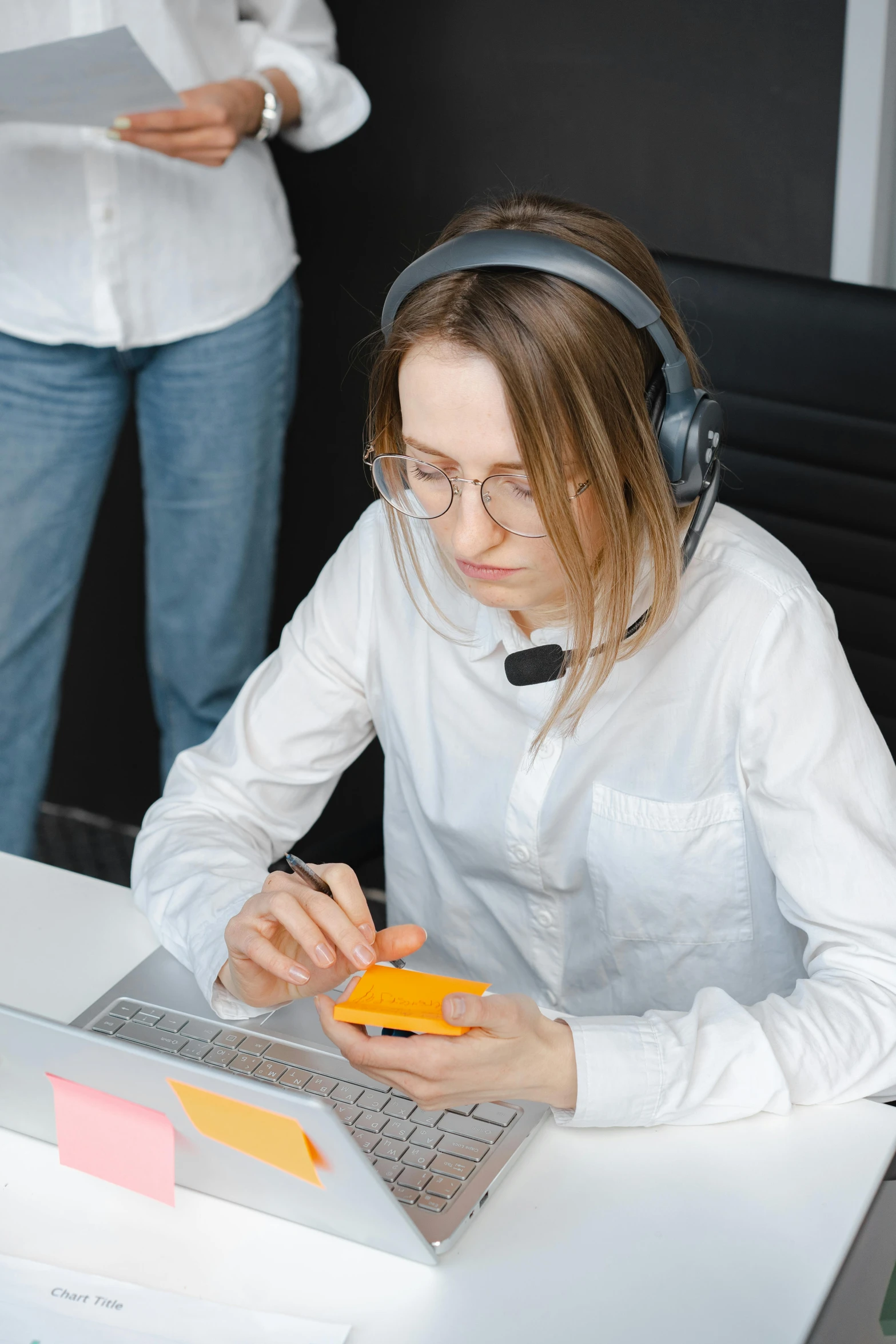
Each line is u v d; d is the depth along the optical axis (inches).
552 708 46.7
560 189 87.1
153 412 86.0
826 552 59.2
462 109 87.7
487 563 39.7
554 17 83.3
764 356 57.7
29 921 46.5
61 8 72.8
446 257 37.5
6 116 68.2
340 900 39.8
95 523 101.5
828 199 80.4
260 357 85.0
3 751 90.1
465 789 50.5
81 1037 32.2
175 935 43.9
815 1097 38.3
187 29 76.0
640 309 37.0
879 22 75.0
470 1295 32.4
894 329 55.4
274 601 104.7
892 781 45.0
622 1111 36.9
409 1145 36.5
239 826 51.7
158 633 93.7
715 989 40.6
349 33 88.7
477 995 35.7
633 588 40.6
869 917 42.6
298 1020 41.3
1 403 81.8
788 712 44.7
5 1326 31.4
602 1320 31.8
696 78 81.0
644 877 48.9
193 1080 31.2
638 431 38.6
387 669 51.6
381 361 40.5
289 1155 31.8
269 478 89.2
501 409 36.4
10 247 77.5
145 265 79.1
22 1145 37.4
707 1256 33.5
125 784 113.0
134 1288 32.6
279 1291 32.6
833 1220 34.5
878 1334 31.6
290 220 93.3
